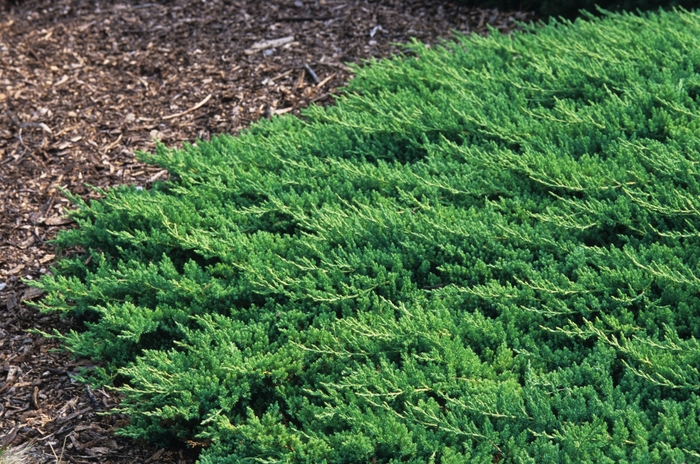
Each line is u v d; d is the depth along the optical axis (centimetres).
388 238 396
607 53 505
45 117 571
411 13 664
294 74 597
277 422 332
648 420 292
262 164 471
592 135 439
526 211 395
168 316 383
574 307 349
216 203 443
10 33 677
